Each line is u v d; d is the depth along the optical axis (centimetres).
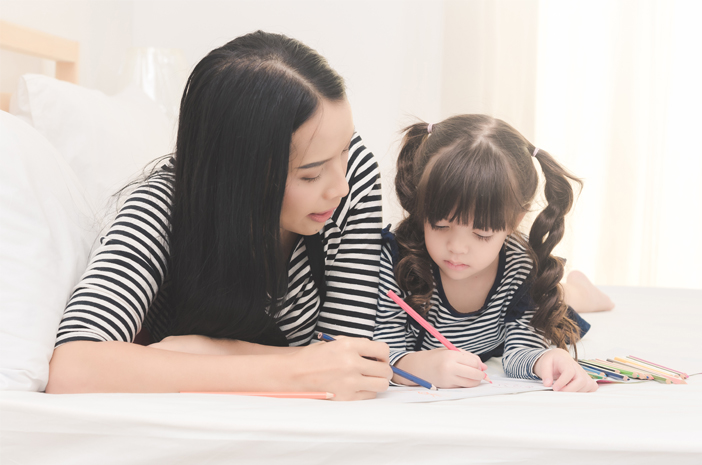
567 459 48
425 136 100
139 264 71
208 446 50
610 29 240
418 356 79
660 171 239
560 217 96
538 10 242
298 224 73
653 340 106
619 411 56
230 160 66
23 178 70
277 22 246
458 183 83
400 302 82
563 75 244
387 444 49
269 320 75
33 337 61
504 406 59
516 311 94
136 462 51
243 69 65
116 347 63
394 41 251
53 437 52
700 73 234
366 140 255
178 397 57
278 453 50
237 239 68
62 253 73
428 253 92
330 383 62
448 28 246
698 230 238
